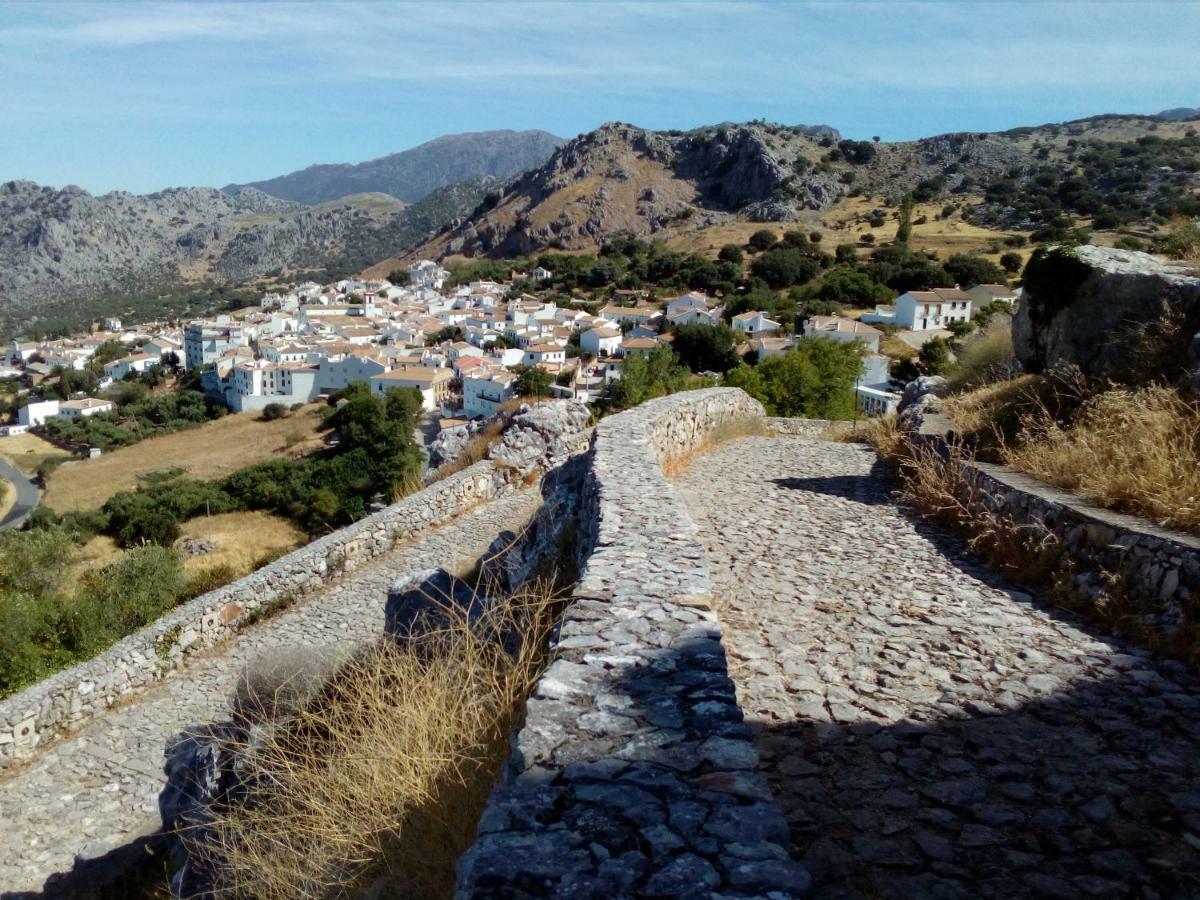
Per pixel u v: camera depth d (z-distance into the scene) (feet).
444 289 552.41
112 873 23.41
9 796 29.60
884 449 42.06
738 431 50.78
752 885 6.98
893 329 257.96
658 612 12.96
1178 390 24.45
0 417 358.84
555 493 29.78
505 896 6.97
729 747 9.16
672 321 315.17
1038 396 30.25
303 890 13.01
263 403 315.17
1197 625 15.30
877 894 9.03
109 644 53.62
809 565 22.02
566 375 253.03
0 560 74.79
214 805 19.70
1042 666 15.25
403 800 12.80
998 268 314.35
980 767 11.76
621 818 7.95
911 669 15.17
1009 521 22.15
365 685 18.30
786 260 366.63
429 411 278.87
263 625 39.47
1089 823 10.36
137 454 260.83
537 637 16.35
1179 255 37.68
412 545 46.52
